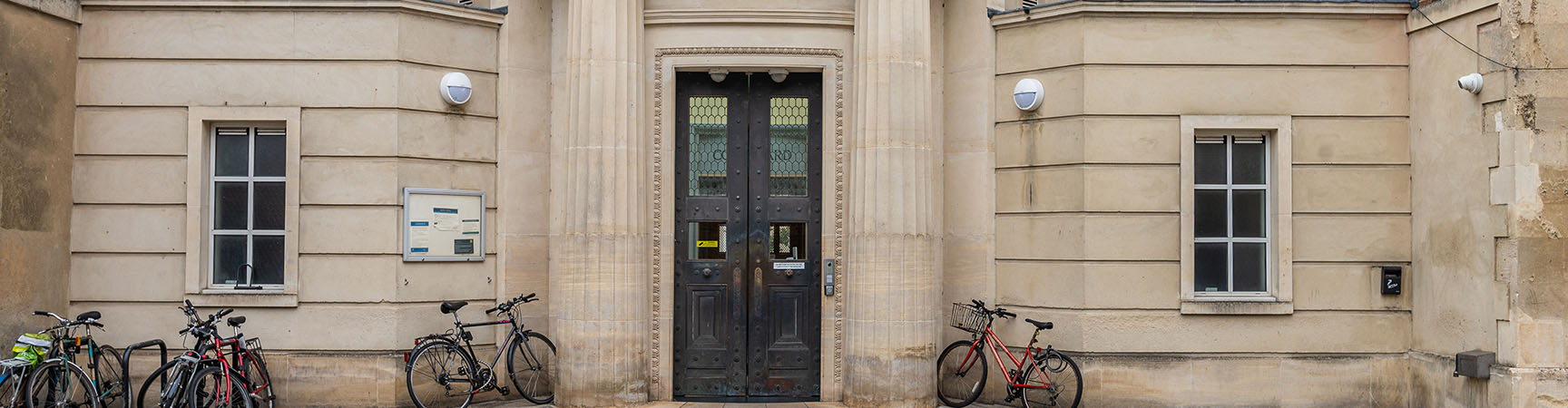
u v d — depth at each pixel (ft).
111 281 29.37
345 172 29.04
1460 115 27.37
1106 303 29.09
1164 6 29.04
